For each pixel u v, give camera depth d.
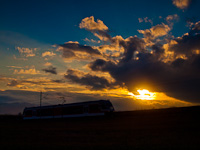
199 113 32.09
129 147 13.14
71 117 40.84
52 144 14.74
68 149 12.95
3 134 20.64
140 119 32.69
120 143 14.56
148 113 41.34
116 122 30.09
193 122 24.36
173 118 30.19
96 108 37.25
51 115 45.00
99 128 23.78
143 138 16.20
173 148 12.31
